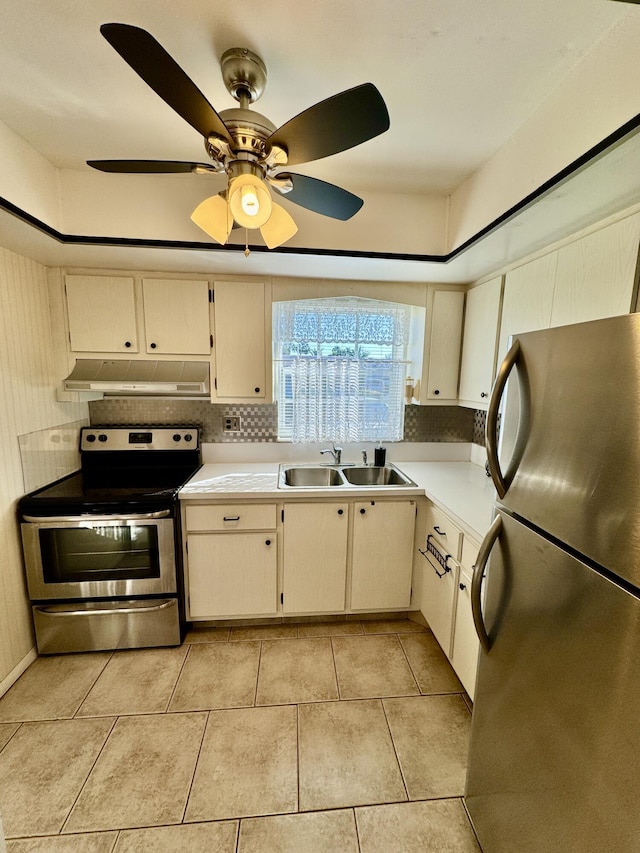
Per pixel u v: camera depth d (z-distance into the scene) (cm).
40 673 188
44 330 205
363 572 221
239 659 199
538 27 94
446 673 191
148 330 219
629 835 68
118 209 171
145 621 202
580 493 79
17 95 119
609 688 72
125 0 89
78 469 240
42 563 191
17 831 123
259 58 105
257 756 148
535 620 93
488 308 208
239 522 209
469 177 167
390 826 126
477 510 180
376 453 259
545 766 89
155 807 130
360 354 254
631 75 90
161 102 123
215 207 119
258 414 261
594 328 76
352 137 92
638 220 117
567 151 110
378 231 186
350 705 172
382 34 97
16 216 142
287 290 228
